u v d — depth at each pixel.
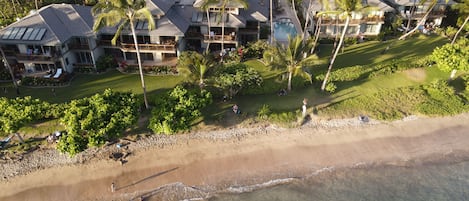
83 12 51.16
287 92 47.44
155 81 49.22
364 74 50.97
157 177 35.25
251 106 44.38
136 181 34.72
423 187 34.94
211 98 40.88
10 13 61.16
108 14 35.72
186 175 35.59
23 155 36.78
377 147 39.84
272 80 49.00
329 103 45.47
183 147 38.81
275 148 39.25
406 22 67.31
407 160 38.25
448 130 42.41
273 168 36.84
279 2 78.75
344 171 36.75
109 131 34.50
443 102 45.94
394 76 51.38
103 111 35.53
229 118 42.38
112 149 38.06
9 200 32.66
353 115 43.78
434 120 43.69
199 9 54.72
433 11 65.56
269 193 34.00
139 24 50.78
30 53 47.94
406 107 45.28
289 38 43.62
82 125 33.78
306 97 46.53
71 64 51.25
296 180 35.53
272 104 44.94
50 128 39.75
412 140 40.91
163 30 50.25
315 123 42.72
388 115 43.81
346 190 34.50
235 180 35.34
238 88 43.34
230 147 39.09
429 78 50.97
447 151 39.50
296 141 40.28
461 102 45.81
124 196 33.19
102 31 50.38
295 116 42.94
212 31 56.00
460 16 63.91
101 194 33.34
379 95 47.09
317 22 61.94
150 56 53.84
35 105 38.16
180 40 53.84
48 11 48.78
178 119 37.62
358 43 61.91
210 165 36.84
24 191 33.47
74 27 48.97
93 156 37.16
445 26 68.12
